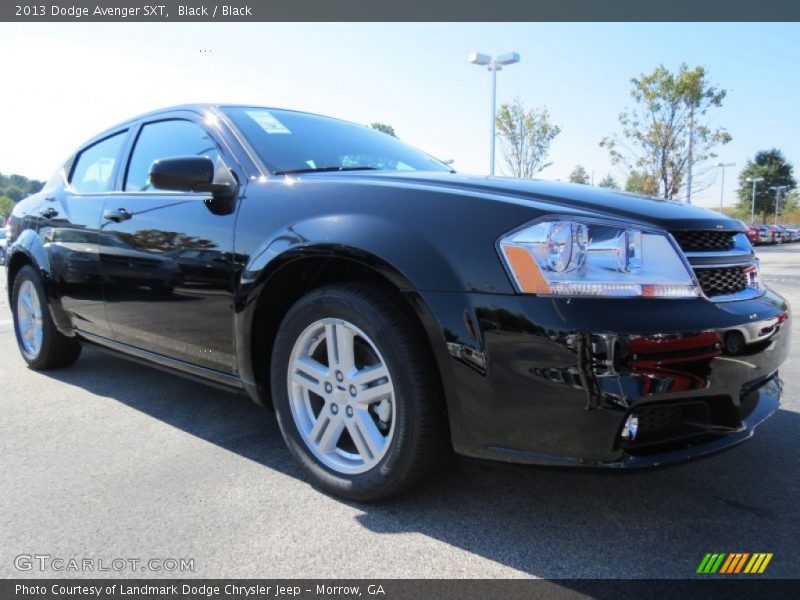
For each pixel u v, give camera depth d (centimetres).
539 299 168
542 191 200
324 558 177
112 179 327
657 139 2016
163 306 271
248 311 228
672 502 209
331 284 212
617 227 175
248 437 275
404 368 189
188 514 203
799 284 946
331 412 216
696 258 187
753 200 6581
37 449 261
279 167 251
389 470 197
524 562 174
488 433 176
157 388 357
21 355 450
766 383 211
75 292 333
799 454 248
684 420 177
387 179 218
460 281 177
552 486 221
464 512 203
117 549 182
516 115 2078
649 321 167
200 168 236
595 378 163
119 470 238
